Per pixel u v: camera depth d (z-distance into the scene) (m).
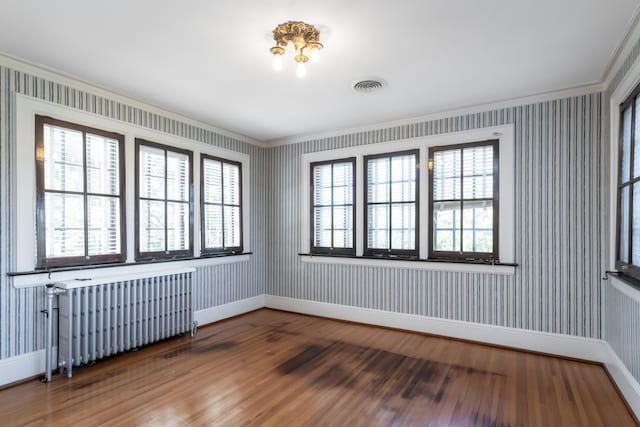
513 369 2.87
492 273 3.42
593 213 3.00
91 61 2.59
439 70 2.72
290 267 4.85
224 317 4.39
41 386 2.54
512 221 3.35
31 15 2.00
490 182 3.50
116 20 2.06
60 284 2.69
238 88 3.09
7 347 2.55
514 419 2.14
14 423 2.07
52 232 2.80
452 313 3.65
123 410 2.22
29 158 2.66
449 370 2.86
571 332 3.08
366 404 2.32
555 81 2.93
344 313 4.35
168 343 3.50
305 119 4.00
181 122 3.88
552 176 3.18
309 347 3.39
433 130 3.78
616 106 2.66
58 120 2.84
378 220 4.17
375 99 3.36
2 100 2.52
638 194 2.21
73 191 2.93
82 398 2.37
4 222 2.54
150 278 3.29
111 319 2.98
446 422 2.11
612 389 2.53
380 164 4.16
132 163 3.38
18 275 2.55
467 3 1.88
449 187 3.71
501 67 2.67
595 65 2.63
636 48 2.15
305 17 2.02
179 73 2.79
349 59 2.54
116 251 3.25
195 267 3.99
